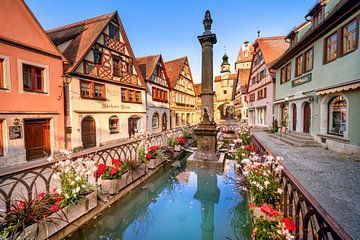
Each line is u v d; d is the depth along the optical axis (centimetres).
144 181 659
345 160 653
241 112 3388
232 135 1638
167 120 2256
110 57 1351
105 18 1332
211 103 930
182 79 2686
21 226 290
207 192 638
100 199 454
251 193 427
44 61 936
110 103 1354
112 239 414
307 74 1022
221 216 493
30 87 894
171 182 732
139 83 1705
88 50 1137
